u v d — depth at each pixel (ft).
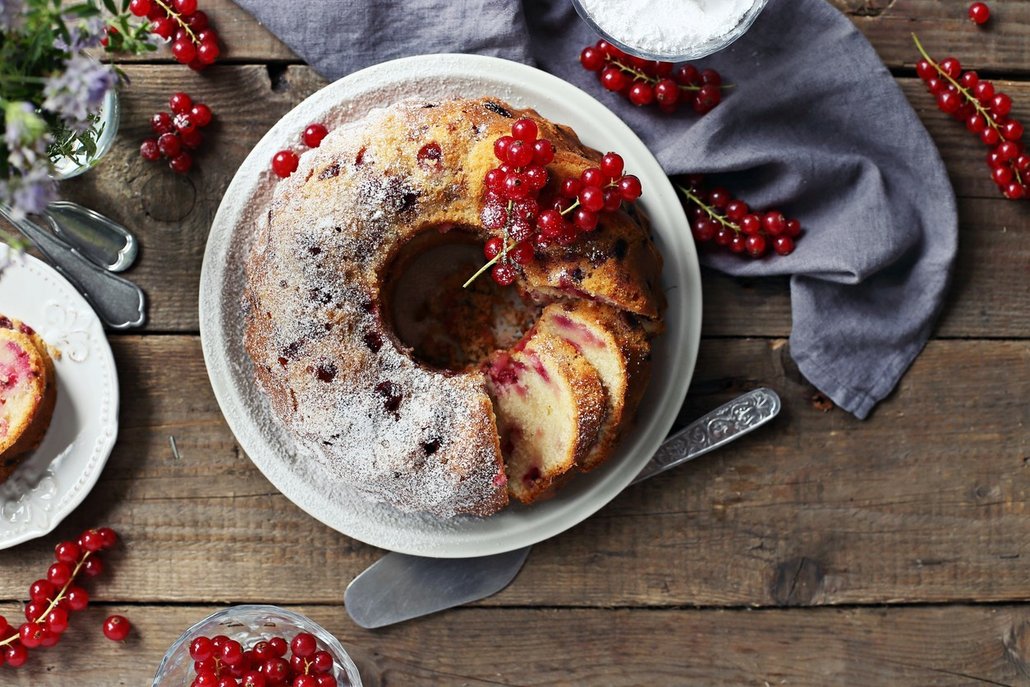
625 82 2.96
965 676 3.05
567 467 2.80
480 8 2.93
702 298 3.02
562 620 3.02
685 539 3.03
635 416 2.91
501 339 2.93
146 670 2.98
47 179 2.39
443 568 2.99
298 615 2.90
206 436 2.99
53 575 2.93
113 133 2.90
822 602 3.05
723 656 3.04
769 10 2.96
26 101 2.44
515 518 2.91
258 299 2.82
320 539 3.00
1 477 2.92
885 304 3.02
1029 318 3.06
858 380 3.02
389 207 2.77
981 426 3.05
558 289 2.80
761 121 2.98
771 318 3.03
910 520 3.05
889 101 2.98
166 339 2.98
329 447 2.81
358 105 2.91
